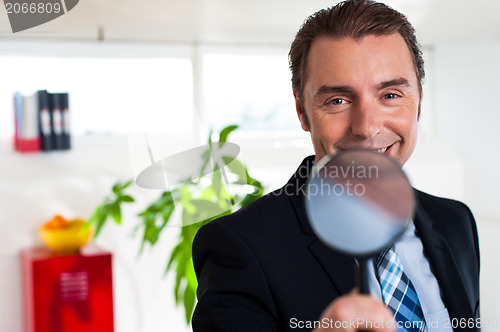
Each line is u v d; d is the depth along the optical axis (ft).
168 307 10.75
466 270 3.20
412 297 2.68
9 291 10.00
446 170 11.70
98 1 6.93
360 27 2.39
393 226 1.42
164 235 10.68
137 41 10.59
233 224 2.64
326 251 2.59
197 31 9.62
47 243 9.55
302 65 2.61
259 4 7.29
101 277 9.44
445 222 3.25
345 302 1.29
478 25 9.27
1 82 10.12
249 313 2.44
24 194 10.04
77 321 9.31
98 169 10.40
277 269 2.53
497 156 11.15
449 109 11.93
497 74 11.01
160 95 10.70
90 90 10.50
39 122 9.98
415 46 2.56
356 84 2.39
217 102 11.12
